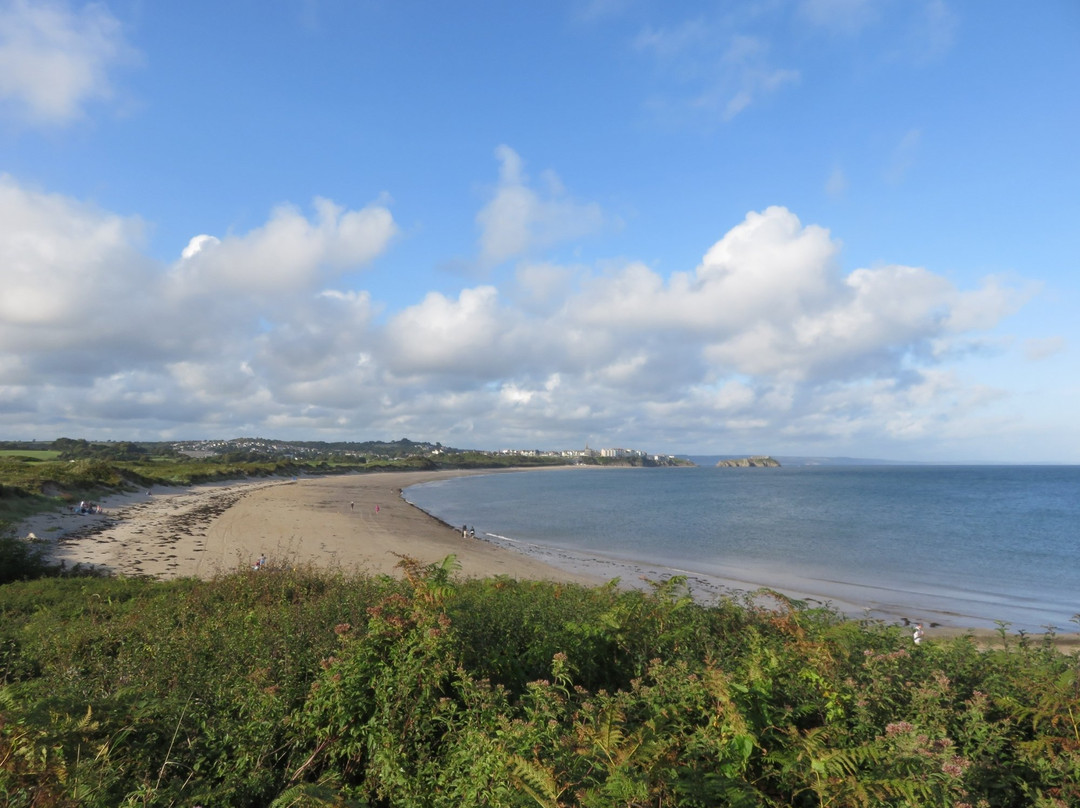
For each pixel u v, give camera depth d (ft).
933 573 104.01
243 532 130.93
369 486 401.70
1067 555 124.47
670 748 13.92
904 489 397.60
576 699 18.81
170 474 313.12
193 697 19.24
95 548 96.58
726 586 89.81
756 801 12.63
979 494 338.34
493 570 98.68
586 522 193.06
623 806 11.81
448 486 454.40
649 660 21.66
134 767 15.21
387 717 15.96
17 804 12.32
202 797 14.15
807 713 16.24
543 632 22.90
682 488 424.05
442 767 14.97
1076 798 13.09
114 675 21.95
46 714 15.48
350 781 16.25
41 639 29.01
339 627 19.24
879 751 12.92
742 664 18.89
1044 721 15.78
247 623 26.73
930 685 16.89
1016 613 75.87
